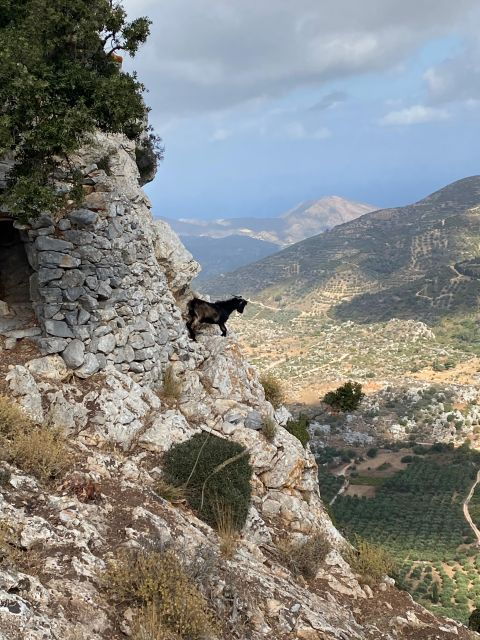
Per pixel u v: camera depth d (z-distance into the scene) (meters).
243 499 11.87
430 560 72.88
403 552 74.94
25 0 11.55
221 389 15.92
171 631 6.66
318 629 8.81
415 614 12.32
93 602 6.51
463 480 97.75
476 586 64.12
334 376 154.88
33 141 9.59
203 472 11.70
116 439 11.86
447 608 57.75
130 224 14.87
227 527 10.84
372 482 99.44
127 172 16.97
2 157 10.70
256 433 14.48
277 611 8.70
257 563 10.37
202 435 13.09
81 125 9.91
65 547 7.27
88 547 7.51
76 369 12.32
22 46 9.56
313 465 15.84
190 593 7.17
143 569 7.07
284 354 198.00
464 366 157.25
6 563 6.35
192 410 14.61
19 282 14.65
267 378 19.73
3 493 7.88
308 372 165.25
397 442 115.94
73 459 10.02
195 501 11.29
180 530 9.30
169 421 12.95
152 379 14.62
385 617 11.57
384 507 89.75
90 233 13.12
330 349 193.00
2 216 12.12
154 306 15.49
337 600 11.55
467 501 91.25
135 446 12.23
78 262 12.67
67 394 11.75
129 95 10.97
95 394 12.16
